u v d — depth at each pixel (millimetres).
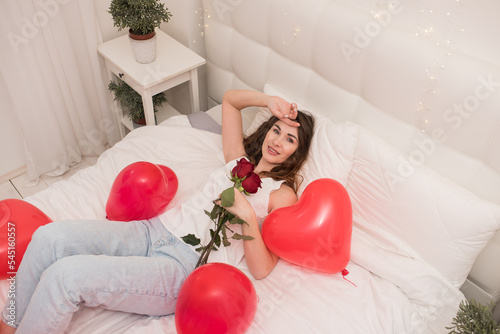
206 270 1134
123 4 1798
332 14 1488
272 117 1728
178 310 1118
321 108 1718
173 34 2225
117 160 1761
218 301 1069
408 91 1370
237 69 2004
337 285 1380
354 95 1574
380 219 1500
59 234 1228
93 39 2021
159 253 1383
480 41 1223
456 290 1378
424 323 1315
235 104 1803
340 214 1276
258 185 1372
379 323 1285
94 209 1580
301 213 1292
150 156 1777
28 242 1340
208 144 1854
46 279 1111
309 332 1244
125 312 1294
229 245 1363
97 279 1146
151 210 1473
